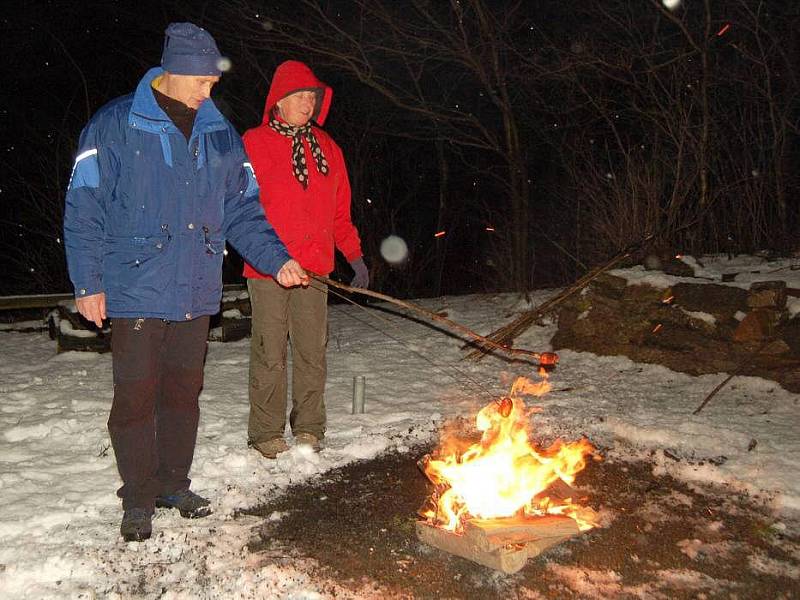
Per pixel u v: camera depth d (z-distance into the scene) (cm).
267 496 439
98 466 477
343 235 521
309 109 473
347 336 818
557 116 1285
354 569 366
